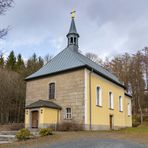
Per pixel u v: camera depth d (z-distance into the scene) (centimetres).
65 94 2641
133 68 5481
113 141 1550
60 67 2822
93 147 1327
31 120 2577
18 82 5000
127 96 3953
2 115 4591
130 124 3909
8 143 1620
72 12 3394
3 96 4656
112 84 3250
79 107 2492
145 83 5403
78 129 2383
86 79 2553
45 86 2864
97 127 2628
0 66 5366
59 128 2422
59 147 1377
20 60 6638
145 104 5372
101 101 2819
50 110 2531
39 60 6362
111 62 6041
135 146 1368
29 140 1695
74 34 3256
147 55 5419
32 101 2941
